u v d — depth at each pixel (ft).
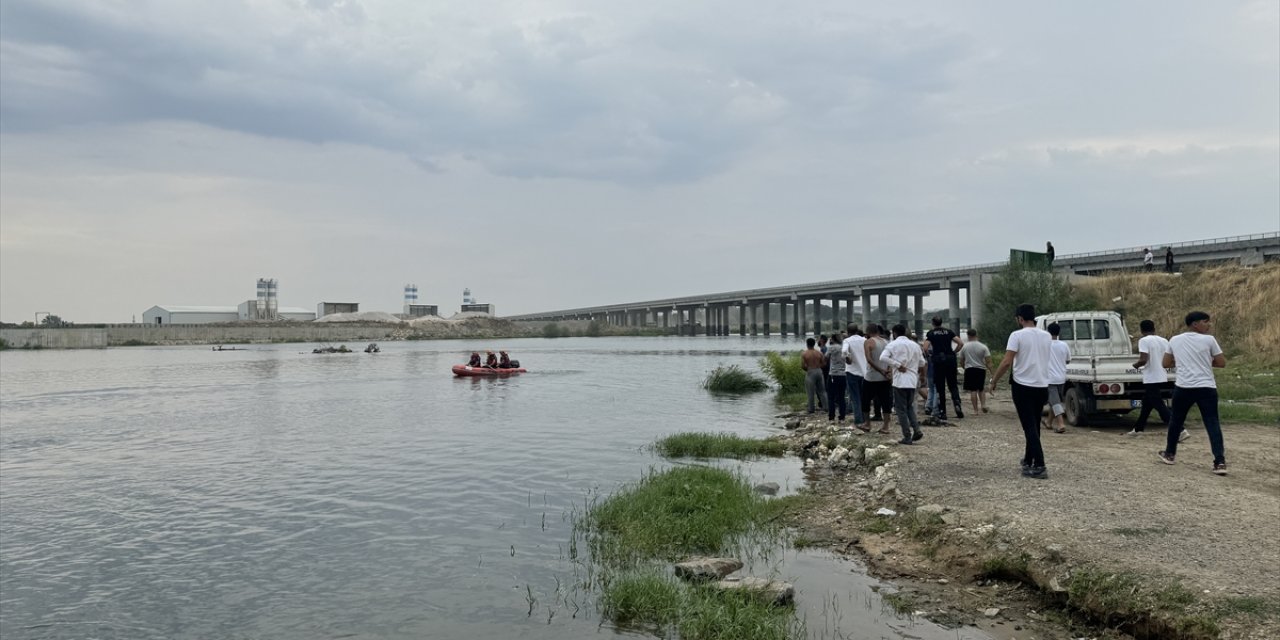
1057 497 30.55
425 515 37.27
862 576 25.86
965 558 25.77
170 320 648.79
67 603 26.22
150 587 27.68
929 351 57.06
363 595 26.18
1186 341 35.96
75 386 136.67
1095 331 59.88
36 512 39.73
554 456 53.78
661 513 33.42
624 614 23.75
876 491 36.11
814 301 434.71
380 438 65.21
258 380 148.87
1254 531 25.11
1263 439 44.55
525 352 300.61
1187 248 182.91
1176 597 19.98
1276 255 165.27
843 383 63.41
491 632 22.57
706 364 192.95
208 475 49.49
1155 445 43.57
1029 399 34.24
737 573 26.48
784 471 45.65
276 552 31.63
